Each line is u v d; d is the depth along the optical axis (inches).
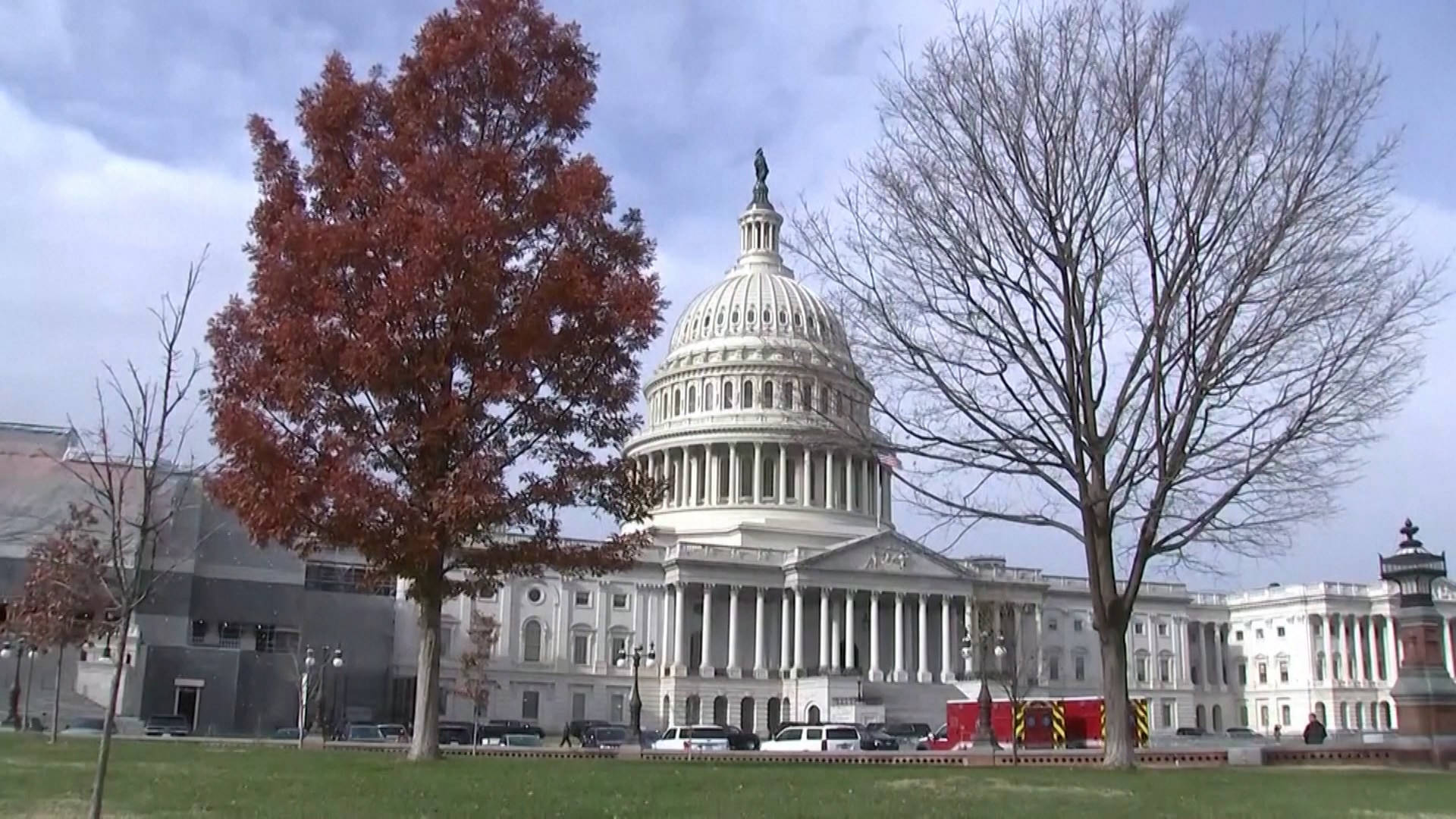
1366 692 5757.9
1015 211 1208.2
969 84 1213.7
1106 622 1270.9
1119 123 1176.2
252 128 1234.0
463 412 1103.0
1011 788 983.0
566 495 1197.7
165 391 932.0
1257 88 1133.1
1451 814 835.4
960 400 1254.3
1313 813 808.9
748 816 728.3
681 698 4768.7
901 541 5103.3
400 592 4274.1
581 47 1279.5
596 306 1165.7
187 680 3297.2
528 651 4803.2
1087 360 1232.8
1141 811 810.2
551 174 1241.4
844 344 1310.3
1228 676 6195.9
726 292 5905.5
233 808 750.5
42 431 3284.9
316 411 1139.9
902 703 4670.3
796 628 4909.0
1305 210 1121.4
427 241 1079.0
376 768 1095.6
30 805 763.4
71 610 2218.3
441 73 1217.4
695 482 5561.0
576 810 744.3
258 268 1169.4
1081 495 1263.5
